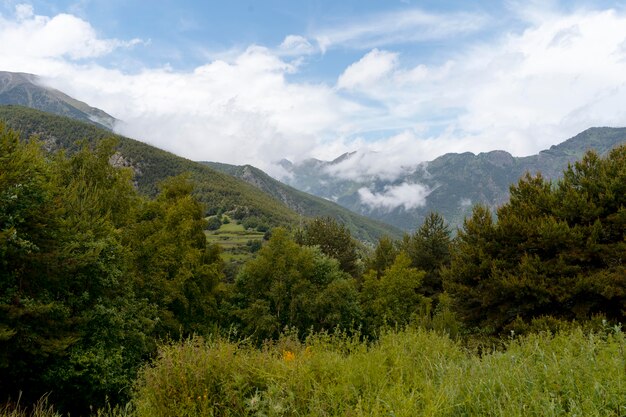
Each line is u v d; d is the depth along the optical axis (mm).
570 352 5074
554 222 17219
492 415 3859
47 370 13211
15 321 12281
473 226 20969
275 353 5969
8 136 14789
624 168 16969
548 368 4523
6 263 12477
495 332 19625
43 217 14422
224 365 4984
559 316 17188
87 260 15000
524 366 4672
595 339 5477
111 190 23188
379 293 32781
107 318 15195
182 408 4512
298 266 31312
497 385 4320
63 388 13984
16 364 12562
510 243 19281
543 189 19859
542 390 4242
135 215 24500
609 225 16906
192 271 24672
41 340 12617
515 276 17703
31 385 13492
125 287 18062
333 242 49031
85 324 14625
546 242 17328
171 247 23406
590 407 3584
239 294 30703
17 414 6879
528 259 17578
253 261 31281
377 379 4812
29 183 13852
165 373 4898
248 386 4855
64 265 14266
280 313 29906
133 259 20938
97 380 13977
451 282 20812
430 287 38875
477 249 20094
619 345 4914
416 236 41531
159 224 24859
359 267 49812
